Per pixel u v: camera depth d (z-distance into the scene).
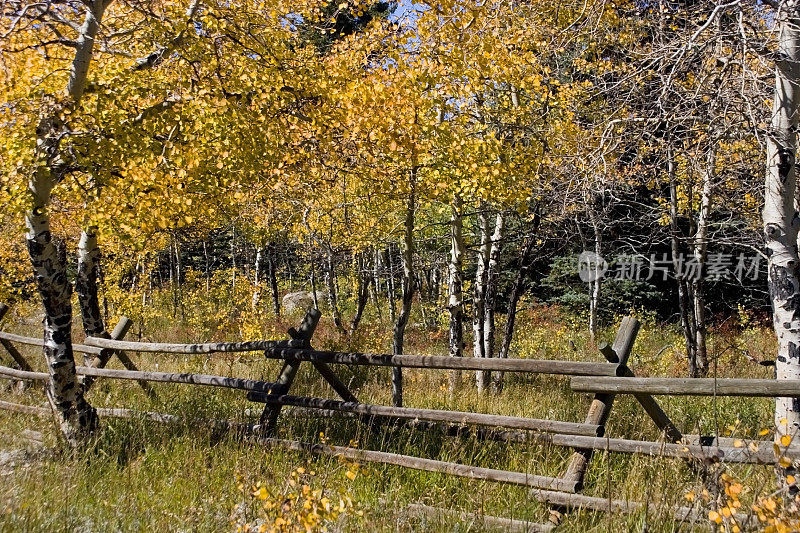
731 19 4.77
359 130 7.22
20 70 6.52
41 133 5.82
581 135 6.32
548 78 7.93
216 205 8.77
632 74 5.34
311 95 7.78
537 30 7.25
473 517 3.98
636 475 4.41
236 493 4.36
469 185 7.84
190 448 5.34
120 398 7.65
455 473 4.56
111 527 3.87
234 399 7.60
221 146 7.02
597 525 3.84
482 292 10.73
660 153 6.16
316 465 4.80
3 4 5.51
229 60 7.17
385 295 26.55
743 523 3.19
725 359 12.27
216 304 22.62
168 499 4.37
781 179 4.69
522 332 16.16
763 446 3.85
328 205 9.99
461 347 10.31
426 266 13.80
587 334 18.44
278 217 10.81
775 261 4.76
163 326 22.28
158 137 6.86
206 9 6.91
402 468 4.84
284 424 6.00
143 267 17.77
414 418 4.96
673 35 5.41
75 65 5.76
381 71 7.30
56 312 5.89
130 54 6.78
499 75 7.47
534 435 4.49
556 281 20.39
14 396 7.83
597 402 4.35
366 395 8.80
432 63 7.11
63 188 7.08
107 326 15.88
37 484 4.52
